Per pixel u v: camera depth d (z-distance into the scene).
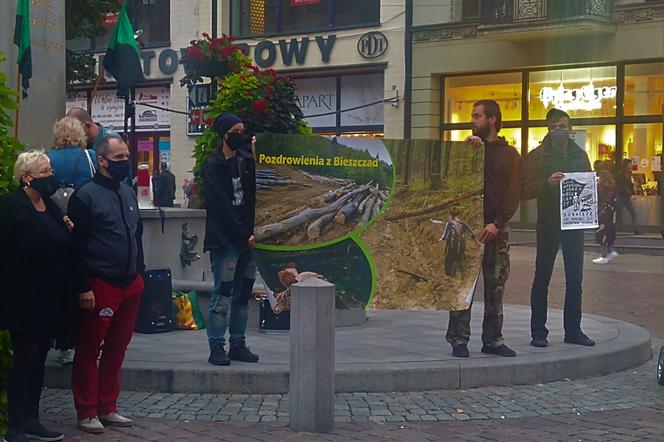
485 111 8.02
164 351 7.96
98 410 6.35
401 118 27.59
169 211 11.03
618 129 24.53
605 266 18.73
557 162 8.45
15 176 5.95
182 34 31.72
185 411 6.70
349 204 8.01
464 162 8.00
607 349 8.30
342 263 8.00
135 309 6.46
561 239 8.48
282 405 6.87
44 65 10.44
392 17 27.55
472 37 26.31
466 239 7.98
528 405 7.01
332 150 7.98
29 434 5.96
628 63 24.36
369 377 7.25
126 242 6.28
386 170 8.01
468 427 6.43
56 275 5.89
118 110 33.09
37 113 10.33
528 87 26.02
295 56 29.27
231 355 7.56
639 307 12.86
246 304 7.58
